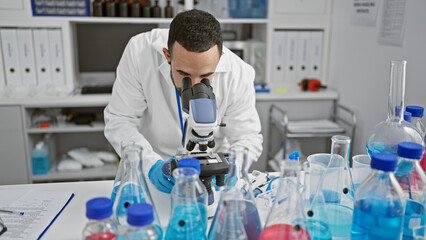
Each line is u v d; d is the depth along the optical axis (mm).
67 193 1203
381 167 772
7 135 2605
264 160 2918
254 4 2893
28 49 2688
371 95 2398
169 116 1631
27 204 1122
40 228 990
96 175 2822
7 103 2537
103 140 3217
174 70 1184
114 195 1000
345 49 2723
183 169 793
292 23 2904
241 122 1627
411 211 885
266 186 1227
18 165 2678
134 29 2941
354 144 2637
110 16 2771
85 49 2924
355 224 839
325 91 2881
